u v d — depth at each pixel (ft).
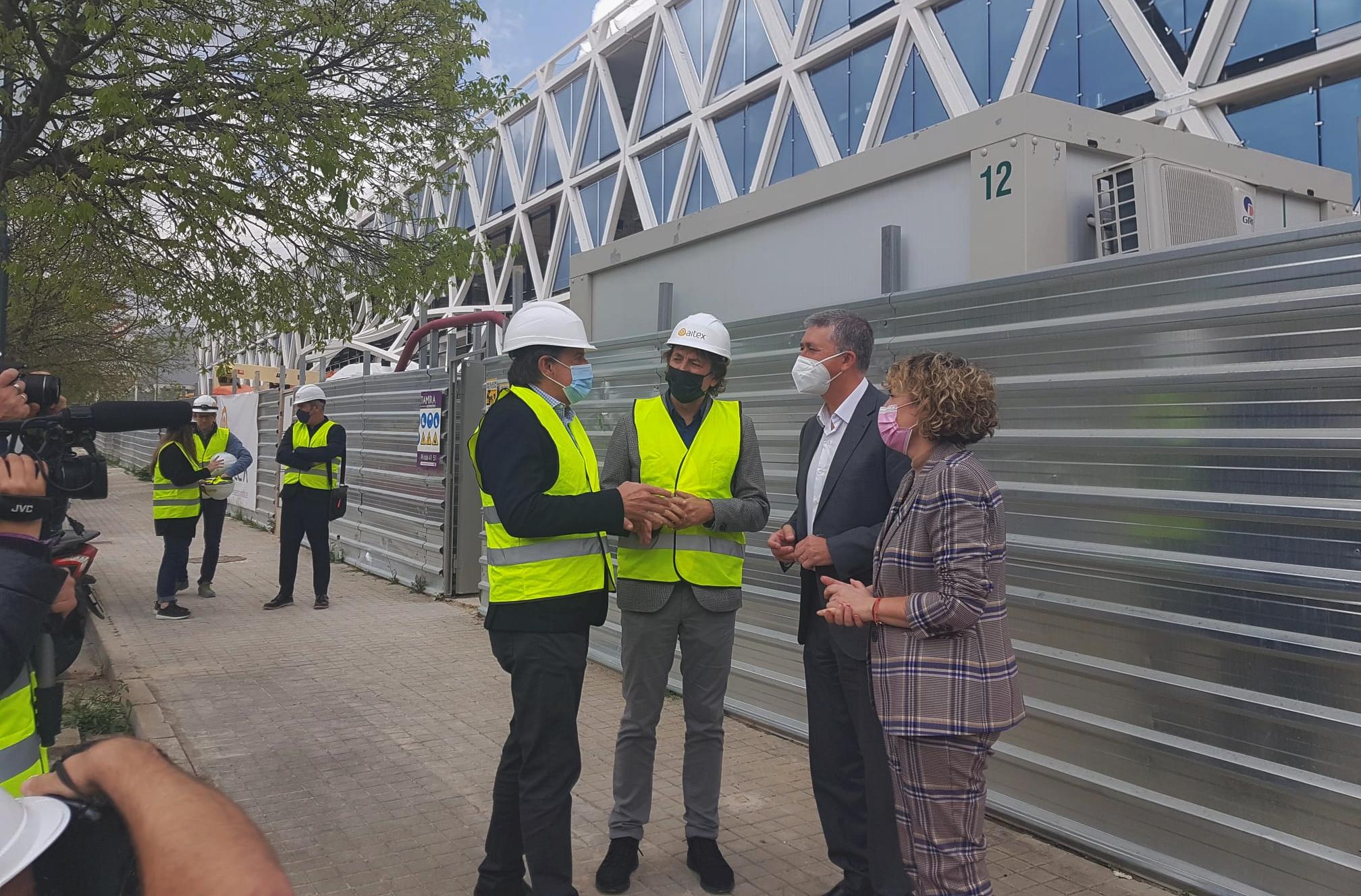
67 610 7.35
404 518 32.81
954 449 8.02
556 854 9.50
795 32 77.71
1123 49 54.24
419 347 34.19
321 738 16.39
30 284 28.76
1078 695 11.30
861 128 72.33
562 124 110.73
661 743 16.10
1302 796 9.14
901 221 13.91
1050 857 11.28
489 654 22.65
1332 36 44.83
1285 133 47.65
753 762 14.97
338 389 39.70
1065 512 11.49
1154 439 10.44
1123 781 10.81
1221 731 9.87
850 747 10.11
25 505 6.09
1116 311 10.87
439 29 29.81
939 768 7.64
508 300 120.67
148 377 73.77
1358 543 8.78
